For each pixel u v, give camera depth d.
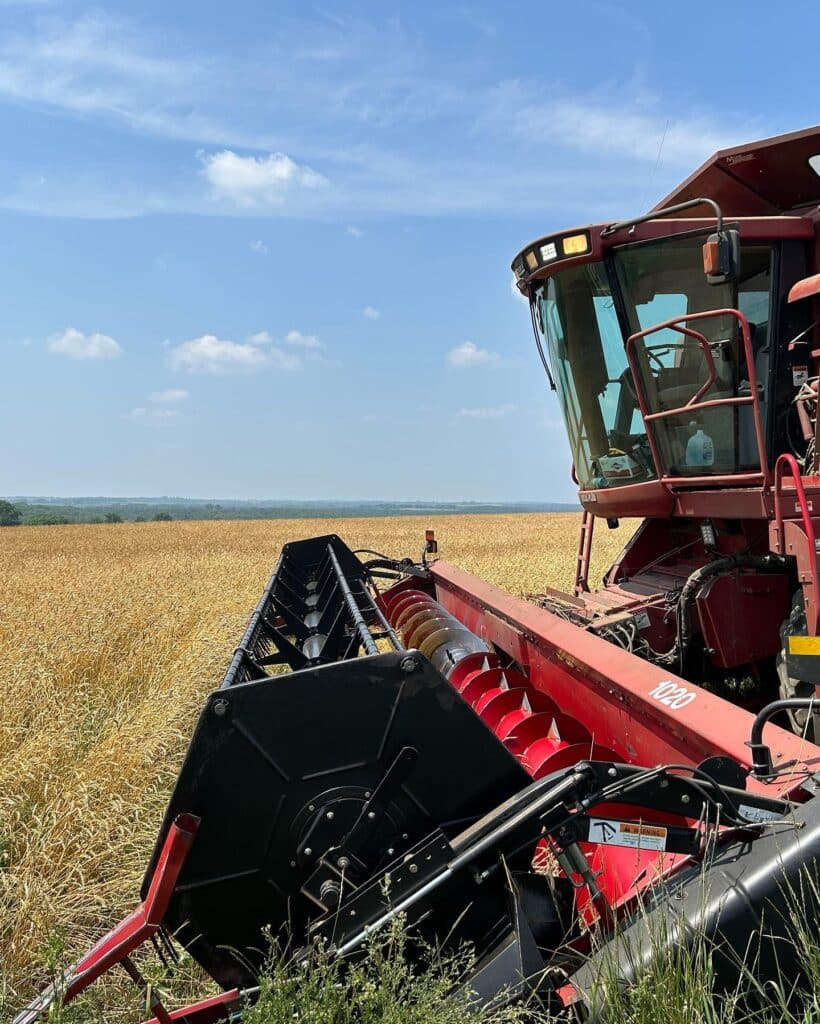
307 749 2.41
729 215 6.07
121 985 3.63
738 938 2.23
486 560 21.28
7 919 4.21
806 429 4.62
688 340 5.10
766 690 4.97
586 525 6.94
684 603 4.74
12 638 10.76
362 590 6.72
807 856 2.25
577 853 2.50
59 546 40.31
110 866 4.88
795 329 4.91
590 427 5.80
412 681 2.47
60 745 6.57
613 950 2.33
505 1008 2.24
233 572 21.20
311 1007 2.20
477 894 2.44
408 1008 2.22
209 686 8.73
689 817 2.50
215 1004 2.46
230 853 2.42
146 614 12.80
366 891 2.40
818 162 5.43
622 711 3.60
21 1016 2.45
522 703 3.75
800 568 3.73
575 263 5.26
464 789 2.54
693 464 5.16
